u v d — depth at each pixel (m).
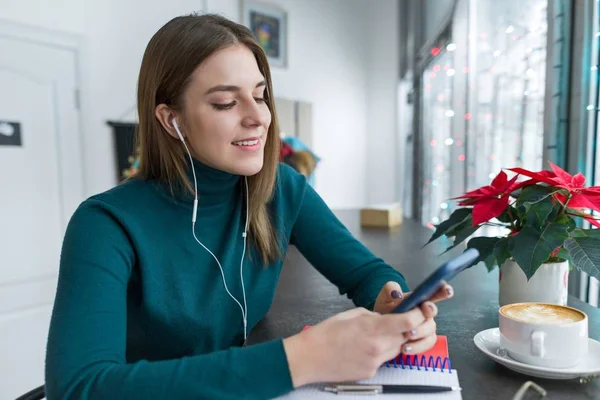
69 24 2.61
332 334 0.58
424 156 3.85
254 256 0.93
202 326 0.83
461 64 2.85
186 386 0.55
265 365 0.56
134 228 0.76
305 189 1.07
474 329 0.82
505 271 0.85
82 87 2.67
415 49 3.98
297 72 4.20
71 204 2.65
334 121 4.57
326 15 4.45
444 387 0.59
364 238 1.80
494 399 0.57
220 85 0.75
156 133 0.82
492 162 2.37
